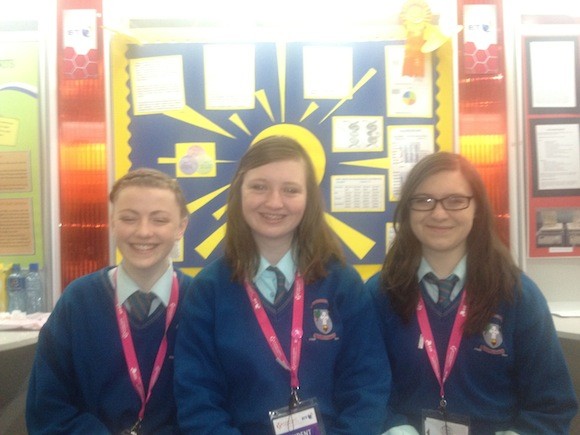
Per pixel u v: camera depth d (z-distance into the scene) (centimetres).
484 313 150
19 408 238
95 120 236
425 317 158
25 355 237
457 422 148
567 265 245
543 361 148
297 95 239
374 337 152
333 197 240
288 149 150
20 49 240
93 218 237
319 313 149
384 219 241
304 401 142
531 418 145
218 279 152
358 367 147
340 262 157
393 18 241
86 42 235
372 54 239
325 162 240
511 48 242
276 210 145
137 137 238
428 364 154
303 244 153
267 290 151
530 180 242
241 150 239
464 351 152
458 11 238
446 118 240
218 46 238
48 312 238
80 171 236
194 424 135
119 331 156
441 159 155
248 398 143
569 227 243
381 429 149
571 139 242
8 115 241
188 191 239
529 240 243
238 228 153
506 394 153
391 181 240
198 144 239
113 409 153
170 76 238
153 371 155
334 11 241
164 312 159
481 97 238
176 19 240
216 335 146
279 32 239
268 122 239
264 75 239
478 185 154
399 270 160
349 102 239
